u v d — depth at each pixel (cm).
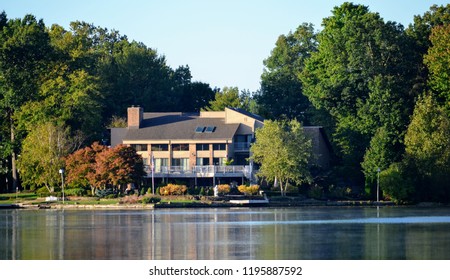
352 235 18025
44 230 19238
